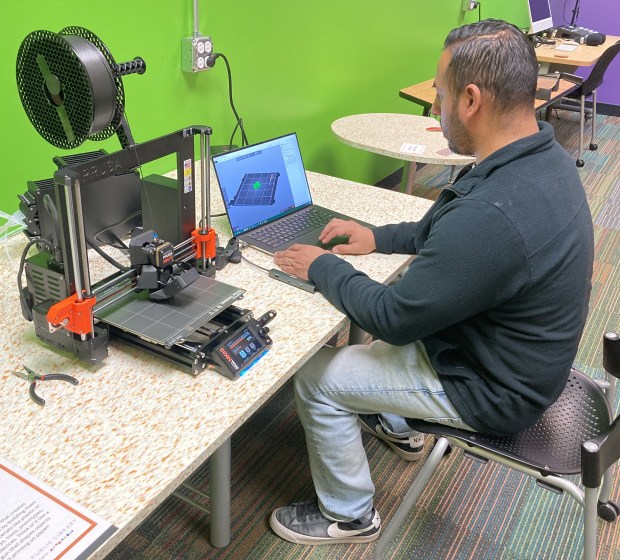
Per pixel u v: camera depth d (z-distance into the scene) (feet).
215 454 4.78
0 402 3.31
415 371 4.41
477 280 3.53
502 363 3.98
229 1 6.75
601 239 11.23
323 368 4.71
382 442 6.59
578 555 5.37
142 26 5.80
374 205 6.22
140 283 3.76
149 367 3.67
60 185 3.15
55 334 3.68
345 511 5.16
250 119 7.78
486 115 3.84
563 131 17.20
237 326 3.91
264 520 5.59
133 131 6.12
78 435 3.13
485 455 4.28
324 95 9.28
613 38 16.12
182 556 5.22
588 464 3.49
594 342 8.27
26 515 2.67
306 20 8.21
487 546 5.44
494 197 3.57
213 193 6.02
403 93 10.52
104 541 2.57
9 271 4.57
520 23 17.43
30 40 3.57
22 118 5.06
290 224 5.58
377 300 3.99
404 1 10.87
